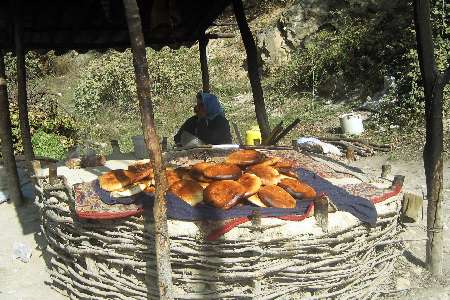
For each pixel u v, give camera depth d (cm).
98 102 1306
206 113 598
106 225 361
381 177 426
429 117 384
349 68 1084
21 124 554
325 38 1205
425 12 373
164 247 295
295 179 385
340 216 346
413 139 804
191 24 657
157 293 346
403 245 417
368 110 974
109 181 382
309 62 1176
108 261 366
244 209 340
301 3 1291
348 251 352
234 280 334
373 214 351
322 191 368
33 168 453
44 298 399
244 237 326
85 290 386
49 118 950
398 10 1070
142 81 281
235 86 1334
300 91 1177
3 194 604
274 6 1564
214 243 327
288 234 330
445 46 883
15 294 404
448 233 480
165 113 1216
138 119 1232
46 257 462
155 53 1345
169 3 573
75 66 1712
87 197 372
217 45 1510
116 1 569
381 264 385
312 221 340
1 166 721
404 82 916
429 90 381
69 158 534
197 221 335
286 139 922
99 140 1072
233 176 370
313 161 457
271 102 1167
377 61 1047
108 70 1318
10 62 1265
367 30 1084
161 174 290
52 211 403
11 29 570
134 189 369
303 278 343
